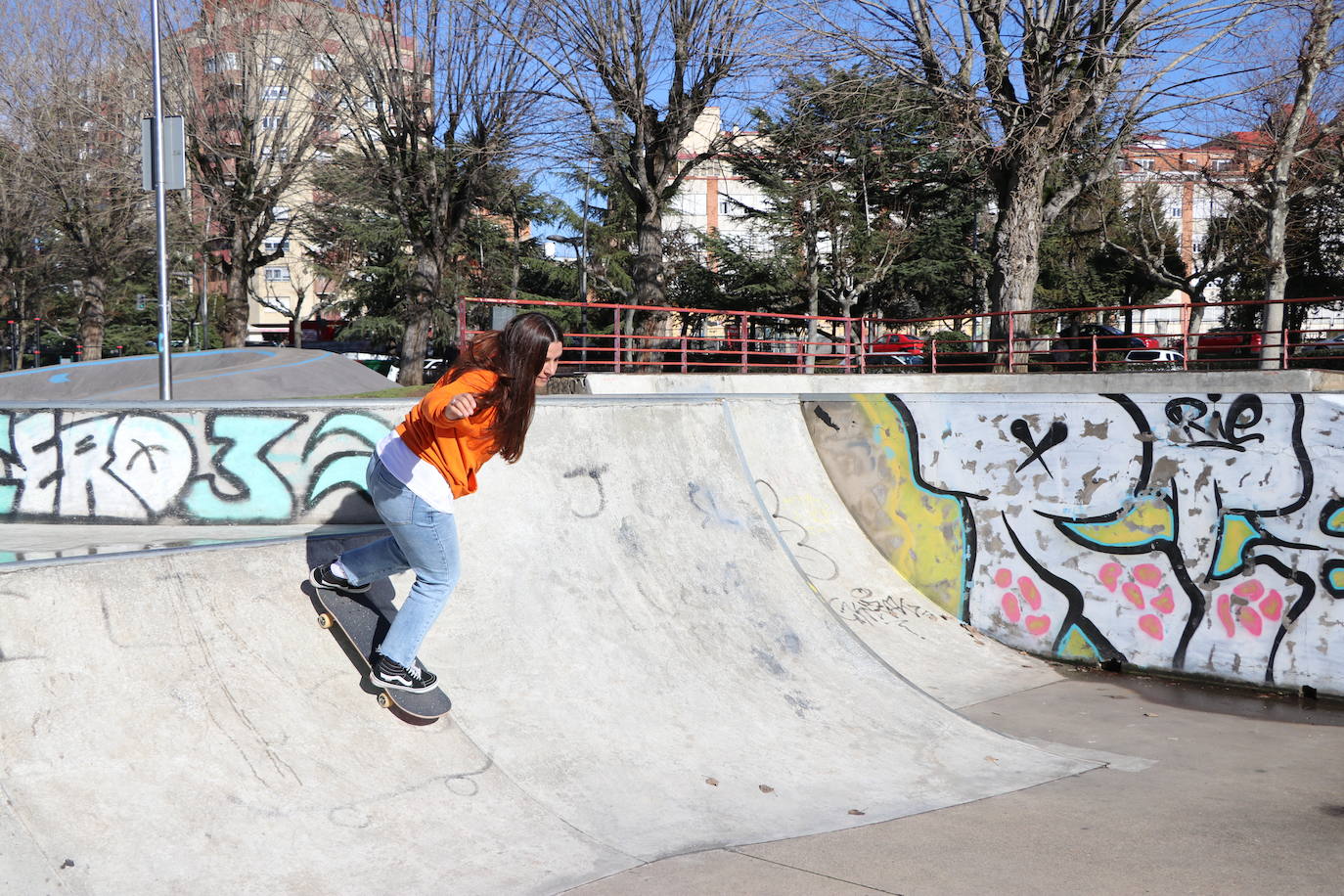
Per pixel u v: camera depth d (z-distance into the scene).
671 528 6.29
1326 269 35.03
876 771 5.06
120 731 3.48
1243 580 7.34
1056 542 8.15
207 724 3.67
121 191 31.58
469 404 3.40
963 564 8.62
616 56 20.64
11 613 3.47
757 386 15.54
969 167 21.39
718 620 5.89
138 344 59.47
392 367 48.25
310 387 19.38
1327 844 4.37
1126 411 7.83
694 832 4.15
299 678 4.05
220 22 28.92
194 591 4.03
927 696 6.02
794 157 25.36
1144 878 3.95
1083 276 39.56
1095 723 6.53
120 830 3.20
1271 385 13.91
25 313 49.25
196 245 35.31
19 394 18.86
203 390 18.48
